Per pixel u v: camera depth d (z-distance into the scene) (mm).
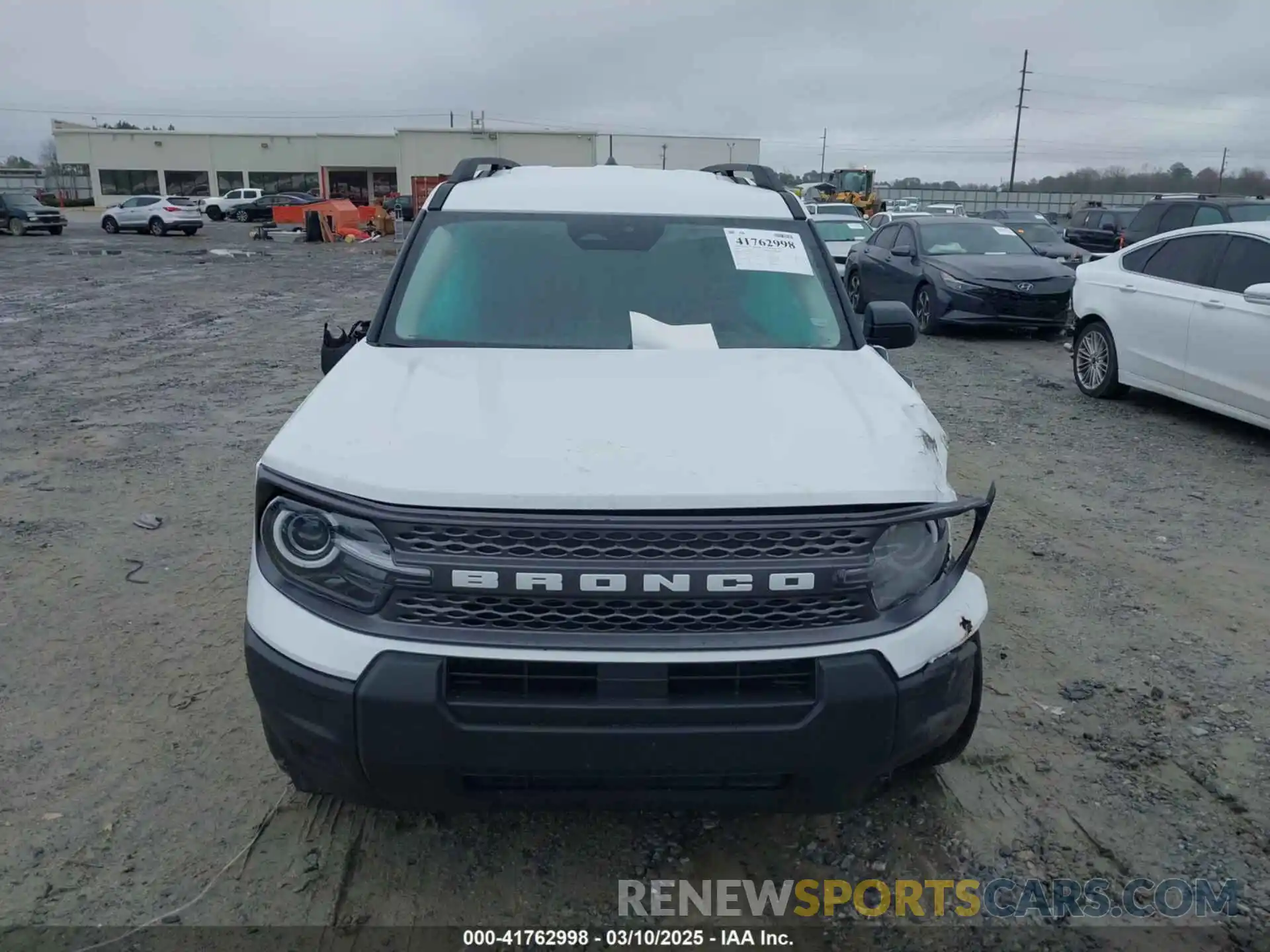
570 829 2951
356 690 2246
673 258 3697
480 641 2246
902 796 3111
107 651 3990
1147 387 8094
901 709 2348
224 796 3068
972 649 2551
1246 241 7152
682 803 2395
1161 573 4855
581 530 2234
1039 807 3064
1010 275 12078
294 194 54781
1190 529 5469
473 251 3682
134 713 3537
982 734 3438
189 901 2633
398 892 2680
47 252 28906
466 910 2625
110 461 6699
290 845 2850
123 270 22859
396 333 3373
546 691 2264
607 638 2254
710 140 52875
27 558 4938
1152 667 3918
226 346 11758
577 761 2258
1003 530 5422
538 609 2266
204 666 3871
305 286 19609
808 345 3455
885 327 3773
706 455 2424
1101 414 8250
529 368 3031
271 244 35250
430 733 2236
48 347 11523
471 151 53281
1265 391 6789
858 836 2939
